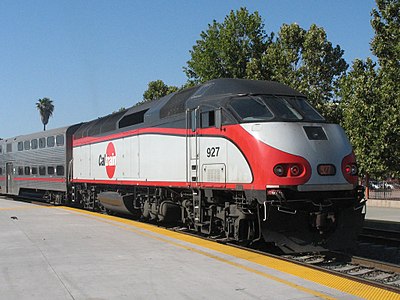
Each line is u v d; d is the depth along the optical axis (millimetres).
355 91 21375
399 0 19953
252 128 10070
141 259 8594
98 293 6359
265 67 28594
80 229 12898
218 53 31891
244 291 6402
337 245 10086
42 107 91062
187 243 10414
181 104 12797
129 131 16141
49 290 6527
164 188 14297
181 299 6070
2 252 9336
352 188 9977
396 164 21234
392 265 9203
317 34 27984
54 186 24594
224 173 10773
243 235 10789
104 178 18344
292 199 9664
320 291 6387
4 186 31938
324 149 9867
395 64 20000
